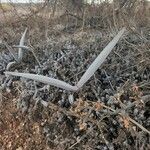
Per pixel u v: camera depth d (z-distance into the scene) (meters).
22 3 4.77
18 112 2.46
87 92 2.30
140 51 2.49
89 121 2.12
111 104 2.15
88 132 2.05
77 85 2.19
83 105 2.14
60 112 2.25
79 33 3.79
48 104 2.33
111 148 2.00
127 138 2.03
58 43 3.05
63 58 2.70
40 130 2.31
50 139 2.24
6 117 2.49
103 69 2.47
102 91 2.31
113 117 2.10
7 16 4.64
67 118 2.24
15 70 2.70
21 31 4.30
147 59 2.42
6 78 2.64
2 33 4.01
